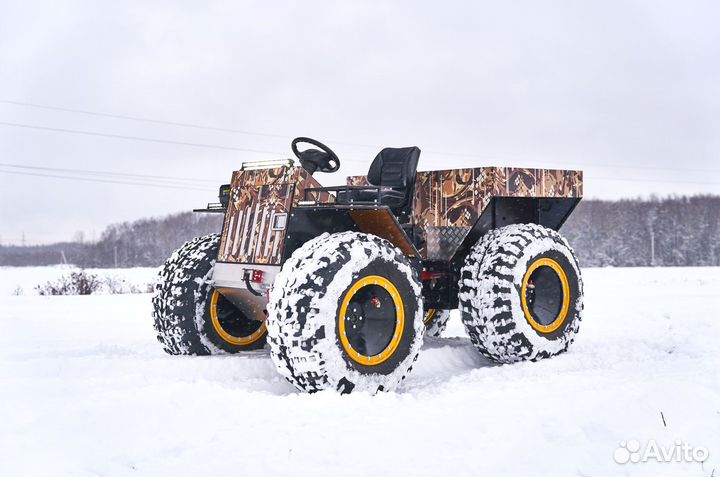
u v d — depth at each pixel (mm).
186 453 3207
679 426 3549
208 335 5332
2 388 4152
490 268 5230
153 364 4797
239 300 5379
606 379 4492
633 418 3658
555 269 5516
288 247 4629
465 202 5555
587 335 6840
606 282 18266
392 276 4449
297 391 4535
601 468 3100
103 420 3572
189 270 5293
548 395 4098
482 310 5223
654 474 3037
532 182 5691
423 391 4422
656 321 8352
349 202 4629
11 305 11133
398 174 5660
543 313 5508
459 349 5711
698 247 64250
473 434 3412
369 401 3979
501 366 5133
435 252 5746
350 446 3264
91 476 3006
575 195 6027
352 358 4215
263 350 5613
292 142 5340
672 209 65812
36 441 3316
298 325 4055
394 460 3117
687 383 4164
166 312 5297
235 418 3682
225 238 5074
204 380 4297
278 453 3186
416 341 4539
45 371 4691
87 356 5133
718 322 7945
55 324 8484
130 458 3197
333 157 5414
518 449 3236
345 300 4191
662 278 20688
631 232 64625
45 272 29484
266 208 4809
